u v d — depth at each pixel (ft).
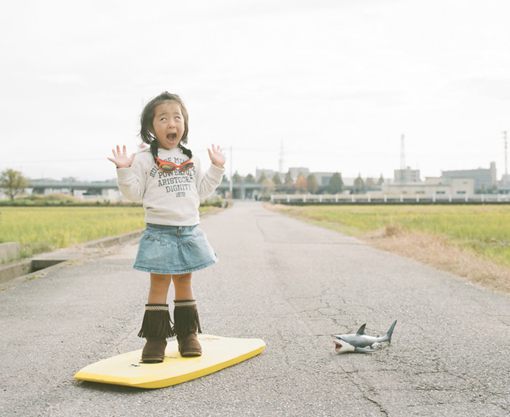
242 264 32.14
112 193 372.79
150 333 11.82
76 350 13.66
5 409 9.66
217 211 172.14
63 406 9.78
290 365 12.26
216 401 9.98
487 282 25.11
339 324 16.61
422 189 443.32
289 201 298.15
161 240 11.88
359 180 628.28
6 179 325.42
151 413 9.43
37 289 23.56
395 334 15.29
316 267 30.91
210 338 14.02
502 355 13.10
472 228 61.57
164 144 12.26
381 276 27.37
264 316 17.78
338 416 9.27
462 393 10.41
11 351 13.57
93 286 24.31
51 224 69.00
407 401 9.98
